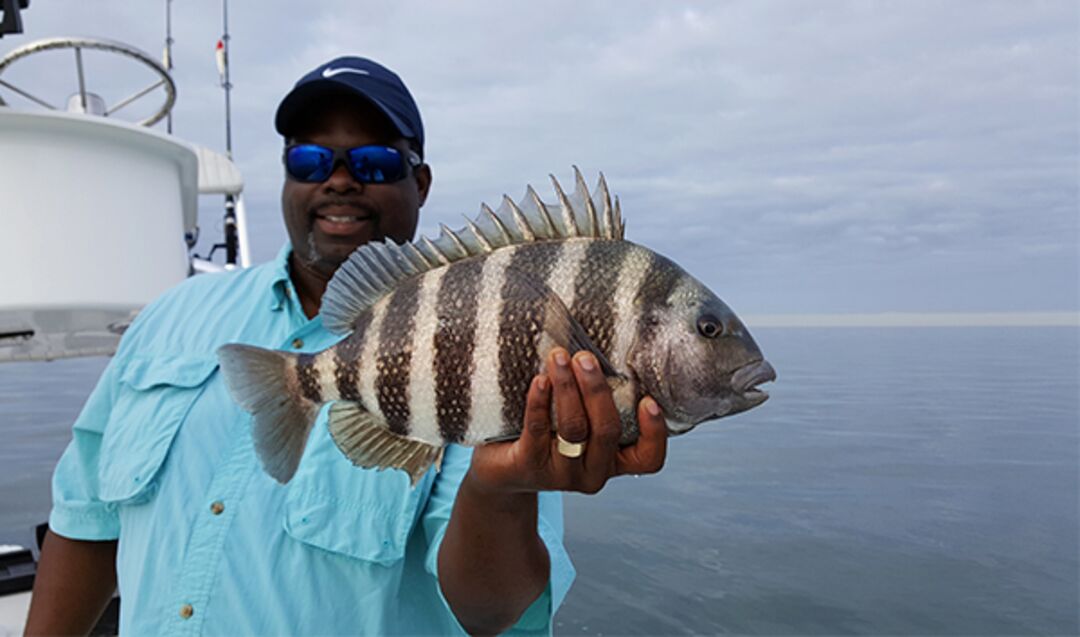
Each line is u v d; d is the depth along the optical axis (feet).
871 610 27.96
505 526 5.74
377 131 7.80
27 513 31.89
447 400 5.53
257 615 6.28
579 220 5.74
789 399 114.83
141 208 14.26
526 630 6.89
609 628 25.12
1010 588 31.73
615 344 5.41
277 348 7.42
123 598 6.97
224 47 22.89
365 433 5.91
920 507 46.65
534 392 4.83
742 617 26.43
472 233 5.82
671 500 45.21
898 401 112.88
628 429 5.41
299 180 7.66
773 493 48.62
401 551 6.52
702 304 5.66
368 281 6.01
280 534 6.51
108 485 7.16
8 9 13.82
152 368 7.50
